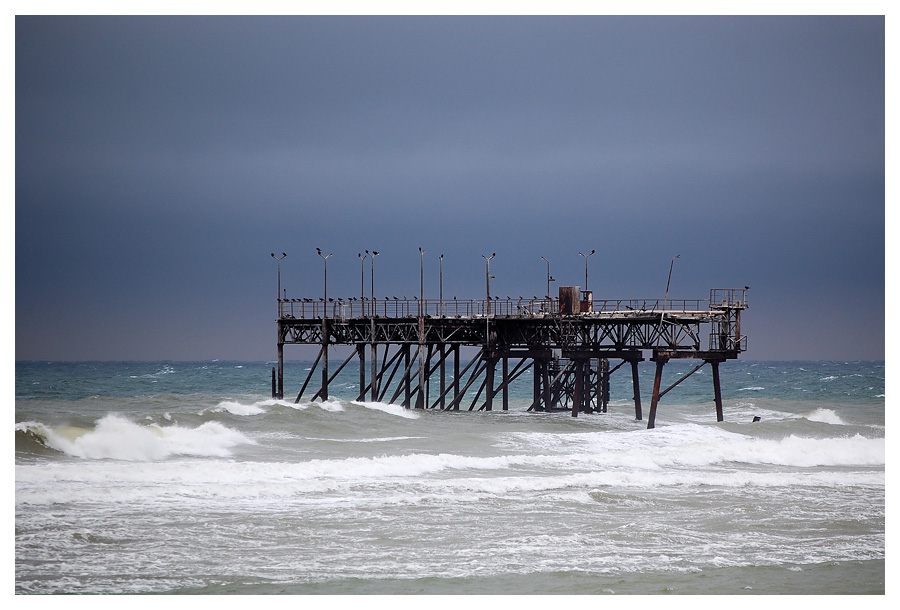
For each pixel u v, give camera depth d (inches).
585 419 3750.0
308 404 3659.0
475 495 1871.3
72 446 2265.0
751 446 2664.9
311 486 1895.9
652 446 2910.9
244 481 1937.7
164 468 1979.6
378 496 1827.0
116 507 1658.5
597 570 1371.8
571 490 1957.4
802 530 1642.5
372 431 3088.1
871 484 2123.5
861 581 1343.5
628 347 3597.4
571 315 3668.8
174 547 1432.1
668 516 1738.4
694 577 1349.7
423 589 1274.6
